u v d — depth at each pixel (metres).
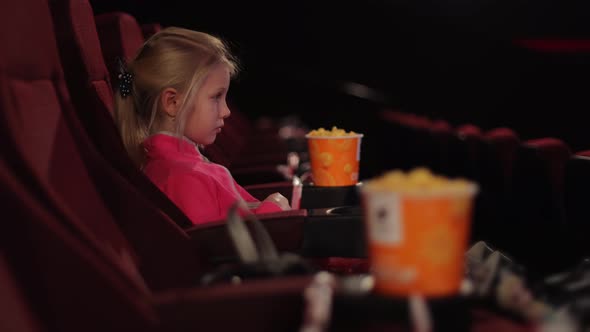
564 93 4.94
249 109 7.26
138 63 1.57
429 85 7.55
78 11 1.33
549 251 1.91
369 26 7.97
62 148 1.11
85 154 1.20
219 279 0.87
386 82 8.05
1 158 0.82
